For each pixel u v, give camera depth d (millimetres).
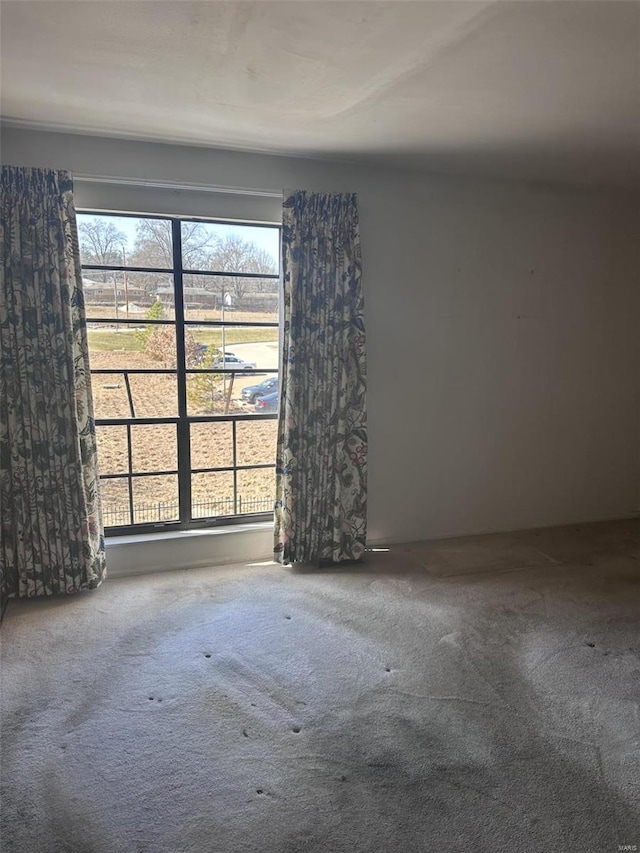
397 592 2986
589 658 2383
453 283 3557
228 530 3301
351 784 1706
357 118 2508
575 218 3799
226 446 3287
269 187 3049
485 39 1785
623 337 4078
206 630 2574
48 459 2730
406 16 1641
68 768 1751
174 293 3051
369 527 3613
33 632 2529
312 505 3229
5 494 2711
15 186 2549
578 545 3709
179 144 2855
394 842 1510
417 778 1729
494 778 1729
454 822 1573
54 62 1958
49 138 2674
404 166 3266
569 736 1911
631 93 2227
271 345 3277
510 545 3695
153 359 3068
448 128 2635
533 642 2506
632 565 3385
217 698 2100
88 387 2803
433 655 2395
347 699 2104
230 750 1841
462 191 3486
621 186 3768
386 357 3469
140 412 3094
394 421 3557
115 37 1777
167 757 1806
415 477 3672
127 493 3141
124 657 2350
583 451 4113
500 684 2199
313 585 3057
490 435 3826
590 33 1745
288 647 2447
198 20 1667
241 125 2596
